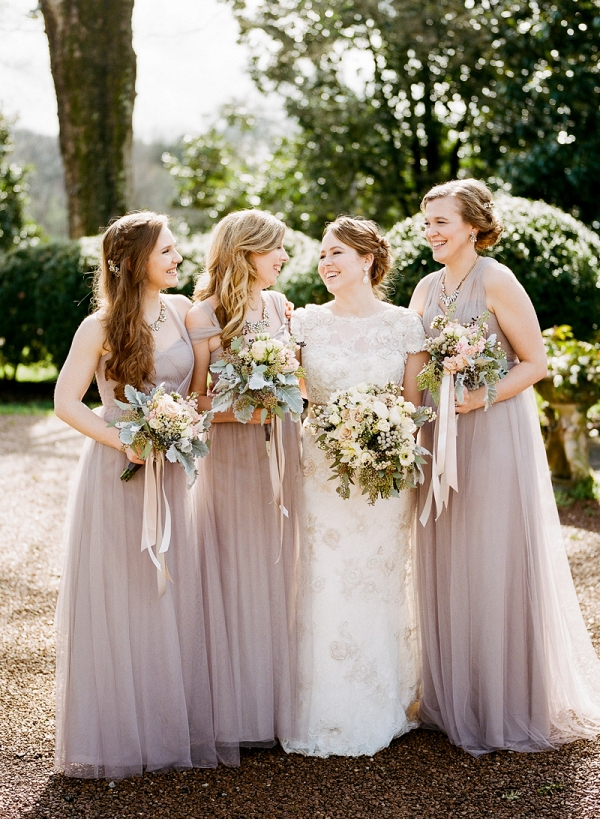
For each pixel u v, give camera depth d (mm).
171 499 2992
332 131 16328
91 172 13328
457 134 17250
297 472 3158
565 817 2568
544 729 3053
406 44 14961
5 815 2656
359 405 2867
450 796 2721
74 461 8281
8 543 5656
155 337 2982
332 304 3225
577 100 12312
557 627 3154
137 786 2836
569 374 6152
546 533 3207
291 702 3076
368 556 3096
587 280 7719
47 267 12328
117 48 12977
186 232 18828
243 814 2650
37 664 3779
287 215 17828
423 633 3234
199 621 3016
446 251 3086
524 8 13477
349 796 2744
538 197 12867
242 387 2797
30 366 14211
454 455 2941
